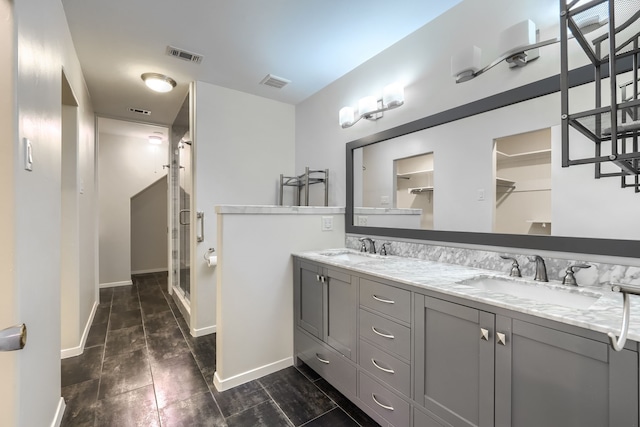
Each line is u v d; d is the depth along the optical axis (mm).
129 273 4652
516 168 1509
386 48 2297
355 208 2533
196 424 1614
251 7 1840
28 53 1135
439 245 1882
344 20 1979
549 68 1408
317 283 1996
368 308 1604
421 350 1328
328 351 1894
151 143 4891
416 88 2064
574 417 884
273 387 1965
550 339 928
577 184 1299
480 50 1627
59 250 1634
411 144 2078
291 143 3420
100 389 1926
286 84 2902
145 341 2664
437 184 1894
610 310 950
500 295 1137
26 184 1098
